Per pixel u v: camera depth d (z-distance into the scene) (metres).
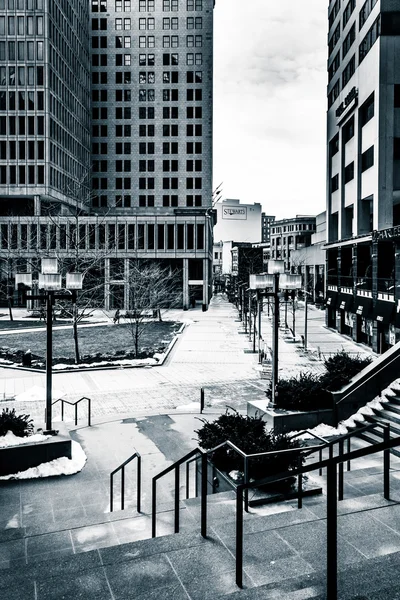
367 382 14.62
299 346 39.16
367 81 40.62
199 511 8.24
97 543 8.21
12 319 56.47
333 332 50.03
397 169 38.38
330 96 55.84
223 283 173.38
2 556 7.86
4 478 11.92
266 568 5.01
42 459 12.44
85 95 94.00
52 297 13.88
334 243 49.00
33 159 77.50
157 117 95.62
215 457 9.66
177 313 71.56
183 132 95.38
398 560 4.45
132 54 96.06
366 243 41.50
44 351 35.44
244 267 105.81
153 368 29.36
